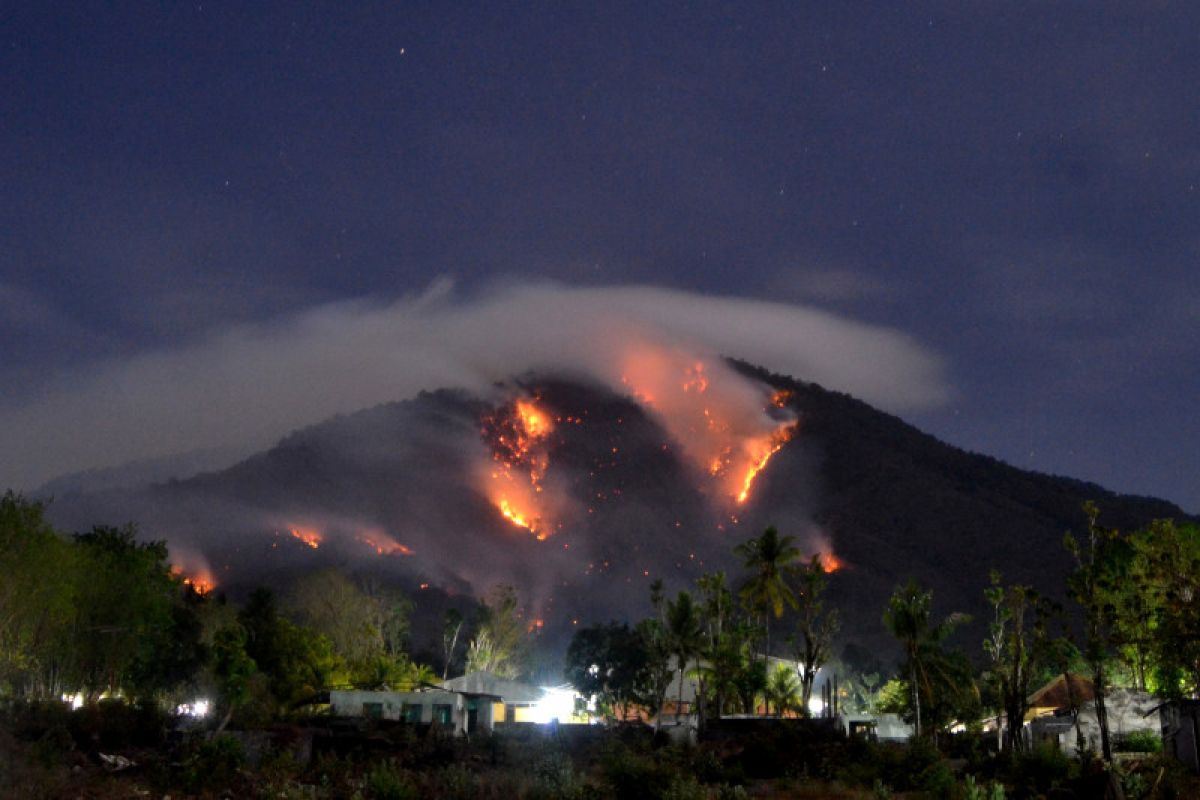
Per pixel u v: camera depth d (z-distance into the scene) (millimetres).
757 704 95812
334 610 106125
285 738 40594
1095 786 35406
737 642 91562
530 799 33812
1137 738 53625
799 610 85688
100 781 30531
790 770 45469
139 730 39750
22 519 58000
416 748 43375
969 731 72750
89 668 64312
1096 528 51812
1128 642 41375
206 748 33969
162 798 29703
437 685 85312
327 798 31516
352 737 44031
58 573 58000
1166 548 40844
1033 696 73625
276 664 81562
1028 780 38250
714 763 44312
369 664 91312
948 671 77250
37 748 31359
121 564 69000
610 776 36594
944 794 37344
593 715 95438
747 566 93312
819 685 103375
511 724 65375
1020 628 59719
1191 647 38875
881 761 43906
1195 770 39312
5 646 55406
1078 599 50844
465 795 33500
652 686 92688
